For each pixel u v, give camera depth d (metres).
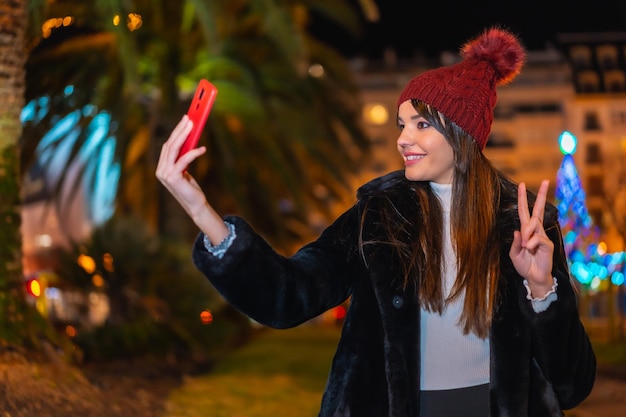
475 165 3.22
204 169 23.14
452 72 3.26
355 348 3.10
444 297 3.13
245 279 2.93
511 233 3.15
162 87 20.12
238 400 10.53
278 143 22.39
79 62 17.91
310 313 3.09
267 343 24.97
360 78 84.00
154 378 11.60
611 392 13.63
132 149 22.11
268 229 25.08
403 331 3.04
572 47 86.81
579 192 20.89
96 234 14.52
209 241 2.94
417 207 3.17
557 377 3.12
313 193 25.83
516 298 3.09
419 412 3.06
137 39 19.62
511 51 3.36
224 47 20.94
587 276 24.03
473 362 3.12
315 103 22.19
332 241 3.21
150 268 14.45
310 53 22.88
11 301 8.28
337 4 22.12
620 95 84.44
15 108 8.66
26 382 7.54
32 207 39.16
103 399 8.26
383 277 3.08
